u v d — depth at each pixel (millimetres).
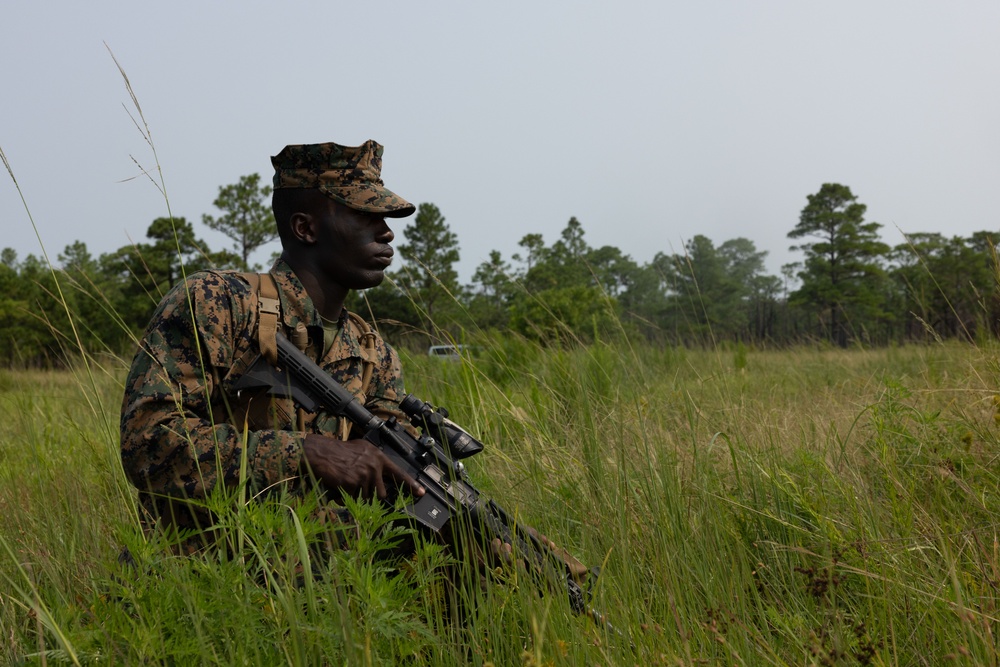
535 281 57094
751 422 4359
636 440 3520
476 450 2590
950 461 3334
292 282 2674
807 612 2479
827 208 78500
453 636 2236
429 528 2451
